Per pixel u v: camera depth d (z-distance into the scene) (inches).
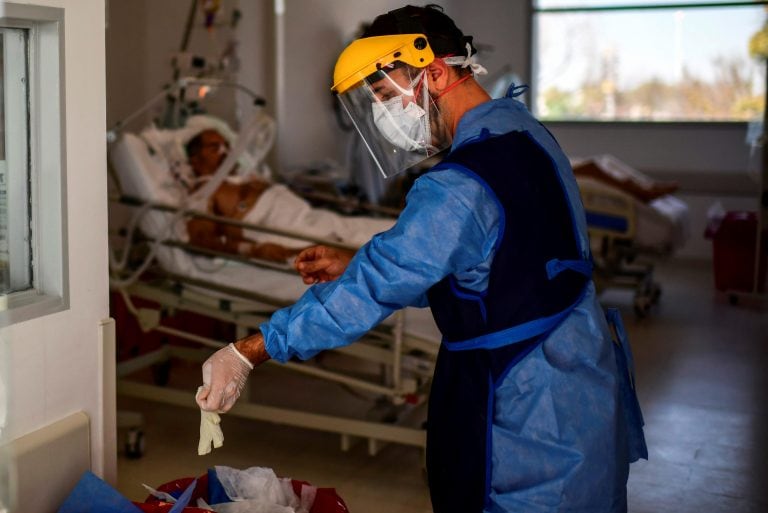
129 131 190.7
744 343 195.9
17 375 75.2
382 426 120.9
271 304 125.8
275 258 139.3
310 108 253.9
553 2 318.3
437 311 65.0
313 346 60.2
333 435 136.9
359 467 125.6
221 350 62.2
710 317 219.8
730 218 240.8
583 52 318.0
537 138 64.1
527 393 61.0
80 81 79.6
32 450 75.7
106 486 71.0
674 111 312.3
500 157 60.7
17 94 77.4
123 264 130.7
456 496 63.9
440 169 60.6
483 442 61.7
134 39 189.9
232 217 149.2
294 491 83.4
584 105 320.5
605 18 314.7
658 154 310.8
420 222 58.9
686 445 136.6
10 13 71.8
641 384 166.1
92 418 84.0
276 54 230.1
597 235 213.9
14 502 73.8
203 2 188.4
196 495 81.4
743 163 303.3
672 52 309.7
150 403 147.9
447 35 64.5
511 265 60.6
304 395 154.9
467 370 62.9
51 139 77.8
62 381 80.1
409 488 119.1
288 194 158.6
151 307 156.5
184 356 149.5
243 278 132.4
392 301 59.5
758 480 124.5
